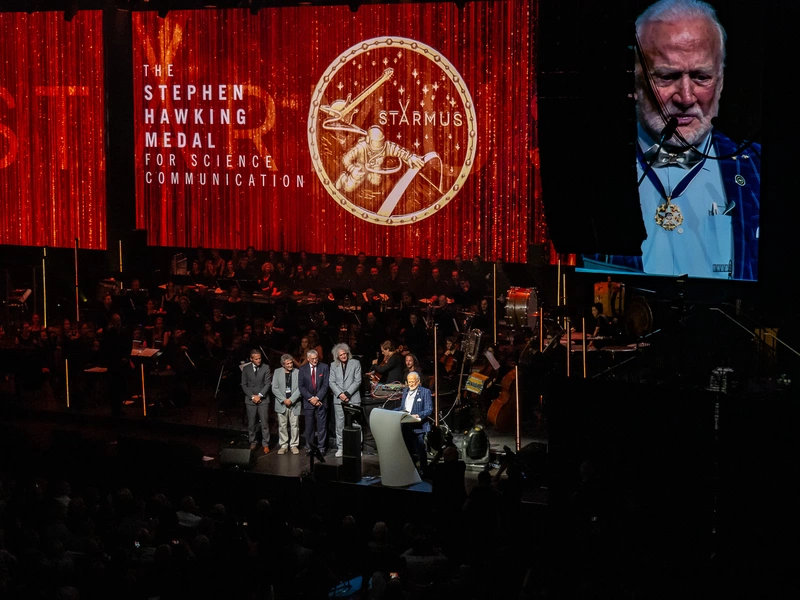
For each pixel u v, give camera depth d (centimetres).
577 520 1065
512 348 1630
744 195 1708
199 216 2292
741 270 1719
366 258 2223
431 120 2150
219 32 2233
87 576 917
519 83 2086
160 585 923
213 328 1830
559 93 1130
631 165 1130
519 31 2075
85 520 1067
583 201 1152
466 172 2141
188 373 1666
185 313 1850
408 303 1945
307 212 2250
